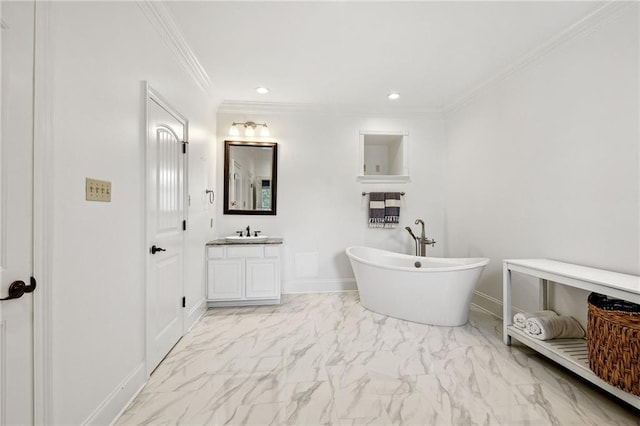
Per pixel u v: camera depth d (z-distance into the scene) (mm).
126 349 1567
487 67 2699
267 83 3045
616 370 1438
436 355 2123
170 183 2164
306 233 3793
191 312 2652
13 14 939
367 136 3980
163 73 2029
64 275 1132
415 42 2291
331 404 1588
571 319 2043
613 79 1848
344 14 1954
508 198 2768
